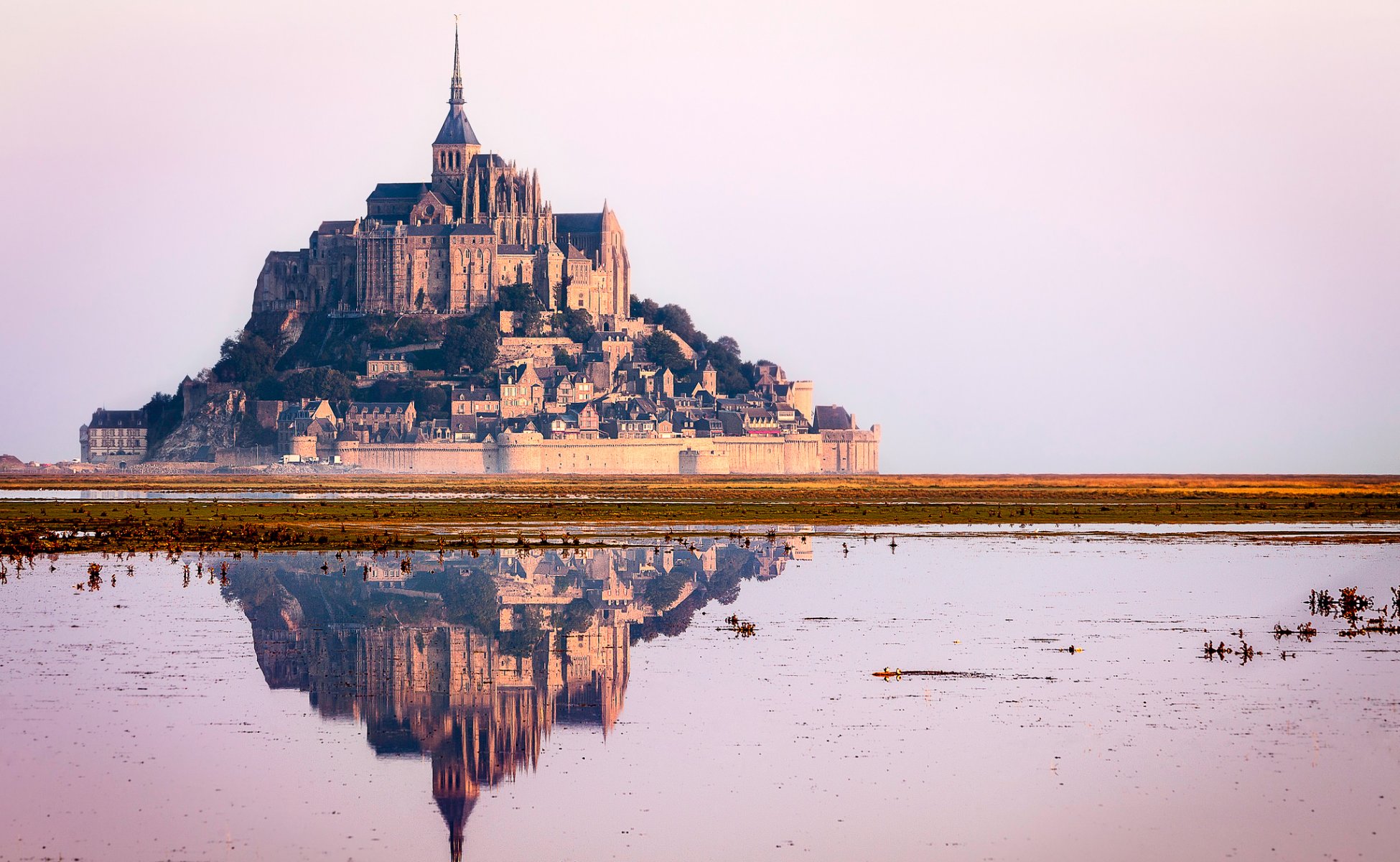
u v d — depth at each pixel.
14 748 175.50
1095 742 179.75
